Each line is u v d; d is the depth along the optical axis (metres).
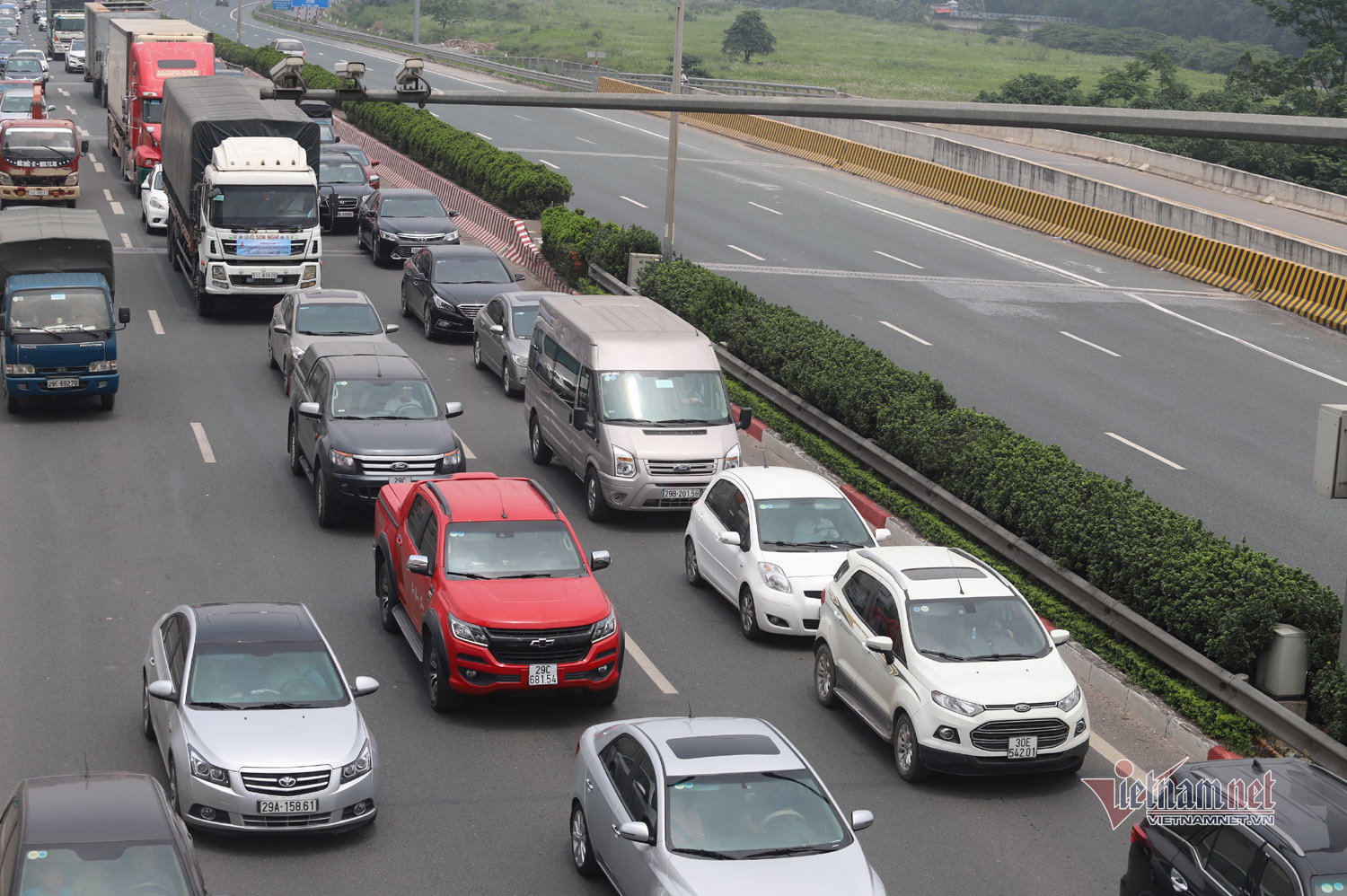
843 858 10.11
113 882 8.95
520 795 12.84
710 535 18.27
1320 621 14.68
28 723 13.66
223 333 30.66
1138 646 16.22
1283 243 38.88
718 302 29.53
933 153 54.88
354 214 42.03
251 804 11.44
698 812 10.27
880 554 15.25
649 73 95.31
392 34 131.38
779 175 53.78
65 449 22.77
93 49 68.12
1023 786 13.56
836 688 15.07
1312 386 29.23
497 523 15.52
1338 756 13.26
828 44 132.88
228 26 120.25
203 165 31.98
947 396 23.42
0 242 26.33
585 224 36.47
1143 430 25.75
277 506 20.70
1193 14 159.88
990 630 13.98
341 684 12.52
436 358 29.58
